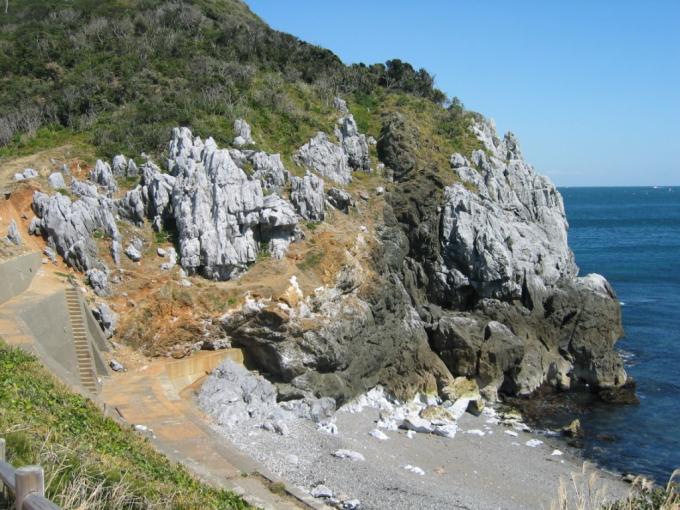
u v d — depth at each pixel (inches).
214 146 1843.0
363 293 1763.0
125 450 740.0
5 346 983.0
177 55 2439.7
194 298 1567.4
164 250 1695.4
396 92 2746.1
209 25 2815.0
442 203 2094.0
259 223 1743.4
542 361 1889.8
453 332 1820.9
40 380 866.8
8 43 2484.0
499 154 2502.5
